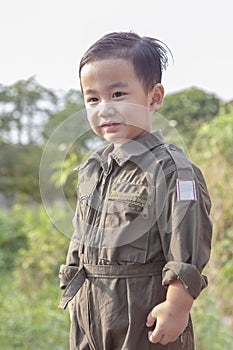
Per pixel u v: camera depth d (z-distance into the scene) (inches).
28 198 430.9
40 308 192.7
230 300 172.1
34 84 425.4
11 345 158.4
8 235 323.0
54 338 157.5
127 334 79.7
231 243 181.5
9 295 226.5
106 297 81.4
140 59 84.1
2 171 439.8
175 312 76.7
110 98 83.2
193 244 77.8
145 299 79.7
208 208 83.1
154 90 86.3
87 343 85.2
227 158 205.9
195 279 76.4
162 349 80.4
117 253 80.7
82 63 85.7
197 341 148.5
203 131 214.8
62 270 90.2
